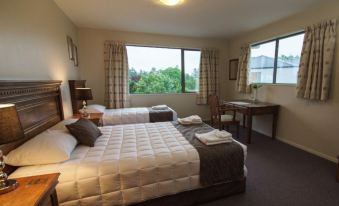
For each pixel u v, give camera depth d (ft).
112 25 12.74
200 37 16.15
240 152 6.21
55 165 4.92
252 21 11.76
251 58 14.64
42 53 7.28
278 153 10.02
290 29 10.94
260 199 6.25
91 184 4.80
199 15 10.71
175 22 12.01
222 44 16.99
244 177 6.45
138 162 5.30
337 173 7.26
